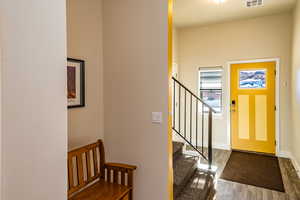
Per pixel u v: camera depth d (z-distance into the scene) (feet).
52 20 2.68
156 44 6.11
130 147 6.65
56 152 2.74
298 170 10.27
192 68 15.31
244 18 13.29
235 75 14.10
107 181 6.41
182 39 15.40
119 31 6.72
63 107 2.84
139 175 6.51
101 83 7.06
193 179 9.00
